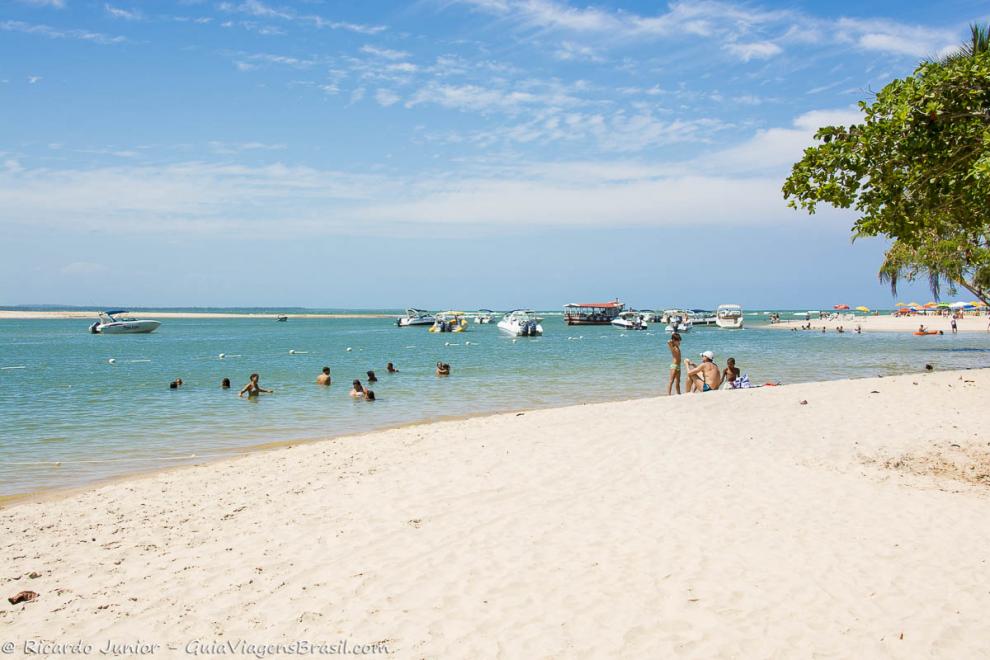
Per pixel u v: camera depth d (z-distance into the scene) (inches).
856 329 3590.1
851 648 203.8
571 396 1020.5
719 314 4097.0
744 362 1626.5
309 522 337.7
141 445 641.0
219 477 453.7
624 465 426.0
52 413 858.1
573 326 4731.8
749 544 288.7
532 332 3356.3
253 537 318.0
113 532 334.0
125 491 418.9
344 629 221.8
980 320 4089.6
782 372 1374.3
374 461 475.2
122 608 242.4
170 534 328.2
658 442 489.1
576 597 240.4
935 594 238.5
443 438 545.3
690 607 230.8
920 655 199.6
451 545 295.6
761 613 226.1
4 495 448.8
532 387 1136.8
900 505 341.4
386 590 251.1
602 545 290.4
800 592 241.6
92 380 1288.1
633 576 257.3
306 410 880.3
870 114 324.2
